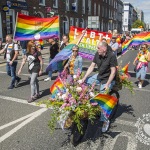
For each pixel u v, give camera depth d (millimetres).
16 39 8102
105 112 4066
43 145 3994
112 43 9562
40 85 8172
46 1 27625
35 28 8406
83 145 4020
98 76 4660
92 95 3857
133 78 9703
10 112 5461
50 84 8336
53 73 10414
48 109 5684
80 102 3775
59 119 3762
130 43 9828
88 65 12891
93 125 4777
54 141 4133
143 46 7891
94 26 25078
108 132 4512
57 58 6414
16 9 22266
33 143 4055
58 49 8805
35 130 4539
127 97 6910
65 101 3777
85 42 10055
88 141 4156
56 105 3861
